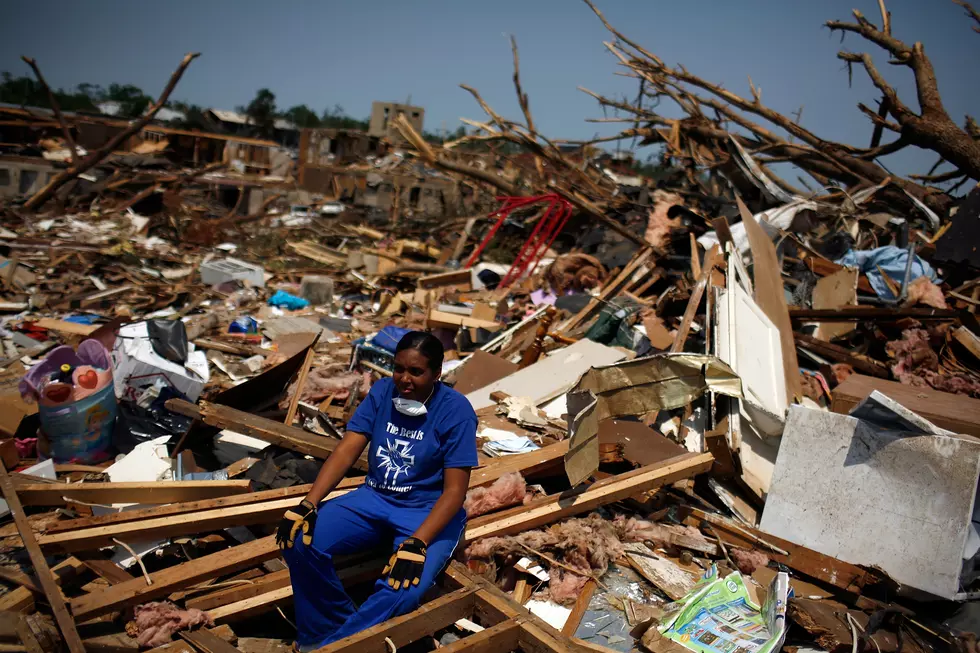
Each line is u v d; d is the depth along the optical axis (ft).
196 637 9.40
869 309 24.06
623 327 26.02
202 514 11.25
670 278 33.17
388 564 9.28
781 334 21.72
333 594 9.37
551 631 9.26
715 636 10.44
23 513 10.71
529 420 17.52
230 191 115.96
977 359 22.58
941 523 11.80
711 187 49.11
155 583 9.87
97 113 163.22
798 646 10.69
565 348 21.80
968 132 41.55
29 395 15.57
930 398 17.99
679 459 14.37
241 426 14.43
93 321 32.12
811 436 13.41
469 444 9.95
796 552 12.69
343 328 35.01
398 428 10.14
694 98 50.60
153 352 18.02
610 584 12.24
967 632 10.91
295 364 17.65
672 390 14.28
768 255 23.81
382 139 133.80
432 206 114.32
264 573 11.09
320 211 105.50
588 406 12.75
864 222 36.60
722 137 49.29
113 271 47.16
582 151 67.92
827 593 12.23
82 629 9.77
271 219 91.81
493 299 37.65
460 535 10.52
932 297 25.23
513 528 12.42
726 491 14.92
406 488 10.15
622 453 15.26
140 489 12.67
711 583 11.71
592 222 54.70
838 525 12.89
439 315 31.12
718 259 26.09
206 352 26.96
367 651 8.63
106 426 15.84
